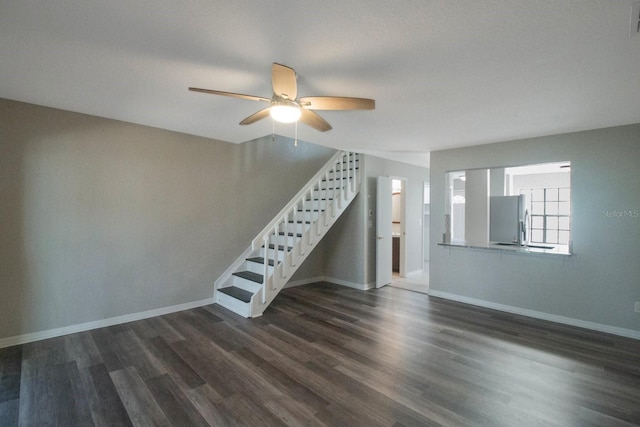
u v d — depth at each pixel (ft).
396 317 12.85
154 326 11.68
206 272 14.28
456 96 8.50
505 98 8.59
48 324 10.48
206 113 10.57
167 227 13.03
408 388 7.75
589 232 11.69
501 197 14.64
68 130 10.64
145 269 12.50
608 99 8.58
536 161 12.91
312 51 6.31
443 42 5.89
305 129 12.28
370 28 5.49
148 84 8.11
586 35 5.55
